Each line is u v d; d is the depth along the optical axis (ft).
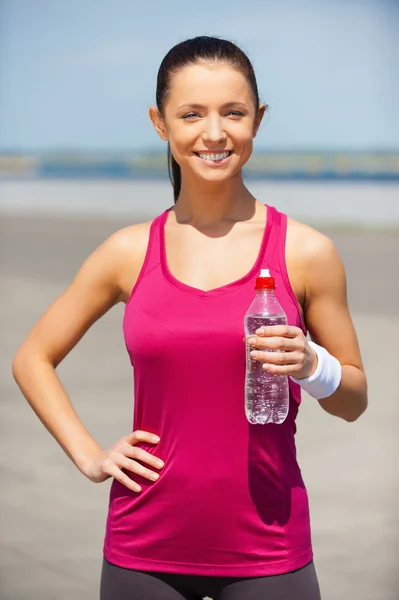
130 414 28.53
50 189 112.78
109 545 11.34
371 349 35.91
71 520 21.62
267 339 10.19
